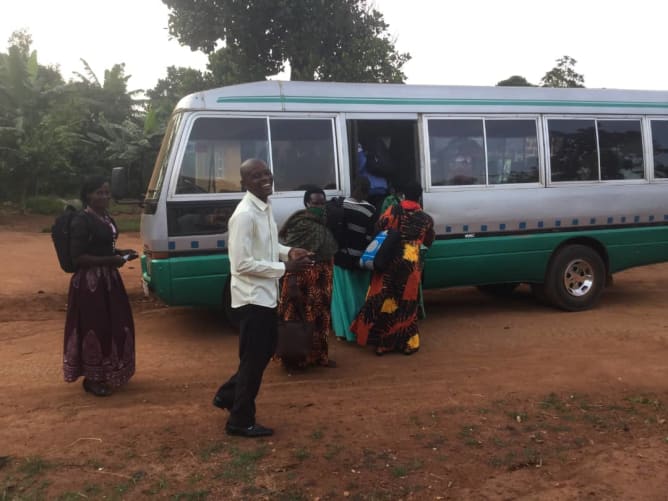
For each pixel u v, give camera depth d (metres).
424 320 7.98
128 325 5.18
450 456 4.09
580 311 8.38
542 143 8.05
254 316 4.17
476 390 5.33
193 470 3.86
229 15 23.03
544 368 5.91
